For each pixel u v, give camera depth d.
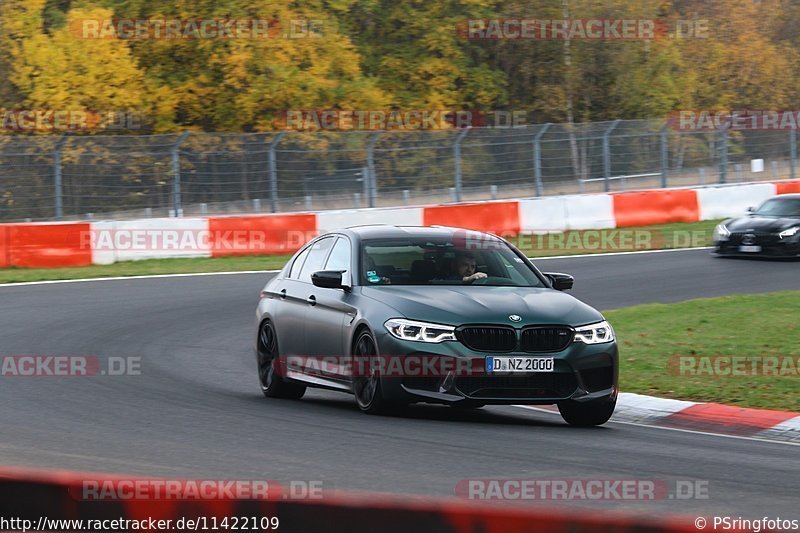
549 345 30.81
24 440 27.58
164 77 141.38
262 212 100.19
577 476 23.41
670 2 196.25
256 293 68.81
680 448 28.06
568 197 104.00
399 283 33.50
